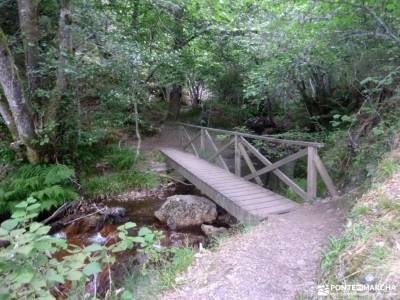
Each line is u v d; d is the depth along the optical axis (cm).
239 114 1044
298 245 281
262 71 576
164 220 542
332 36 399
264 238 306
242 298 215
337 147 464
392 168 279
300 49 444
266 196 457
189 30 943
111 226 539
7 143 640
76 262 205
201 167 675
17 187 548
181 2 829
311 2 386
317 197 428
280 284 224
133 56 602
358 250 194
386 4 344
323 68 523
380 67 392
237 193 473
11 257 174
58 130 632
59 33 568
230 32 854
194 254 297
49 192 541
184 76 965
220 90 1048
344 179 419
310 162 406
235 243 306
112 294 274
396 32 355
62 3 562
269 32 469
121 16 792
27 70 580
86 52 607
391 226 201
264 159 503
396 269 163
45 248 177
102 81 664
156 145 990
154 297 237
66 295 261
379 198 241
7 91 527
